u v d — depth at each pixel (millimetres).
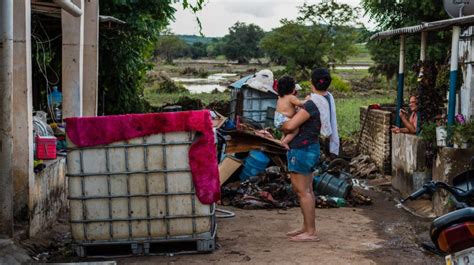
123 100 16922
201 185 7035
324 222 9117
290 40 44656
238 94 17703
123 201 7066
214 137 7102
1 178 6930
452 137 9453
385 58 34719
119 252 7250
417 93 11422
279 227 8703
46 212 8148
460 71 10547
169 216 7090
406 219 9500
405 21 17141
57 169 8734
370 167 14055
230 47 90250
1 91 6875
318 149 7742
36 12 11531
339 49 45281
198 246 7168
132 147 7004
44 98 14695
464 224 4430
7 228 6965
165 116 6945
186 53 110125
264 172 11359
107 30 15859
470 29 10086
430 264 6957
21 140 7332
